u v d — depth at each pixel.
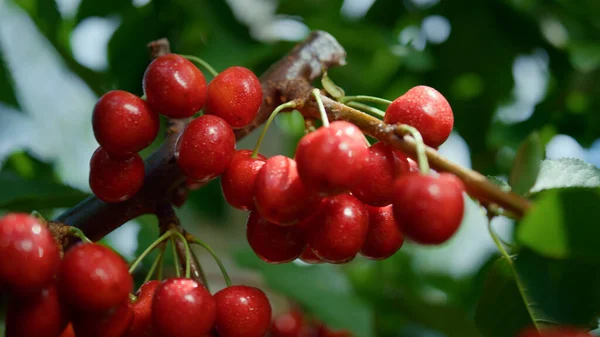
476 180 0.44
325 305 0.62
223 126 0.47
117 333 0.45
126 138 0.46
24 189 0.59
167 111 0.47
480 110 0.81
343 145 0.43
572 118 0.78
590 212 0.42
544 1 0.79
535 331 0.45
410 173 0.45
